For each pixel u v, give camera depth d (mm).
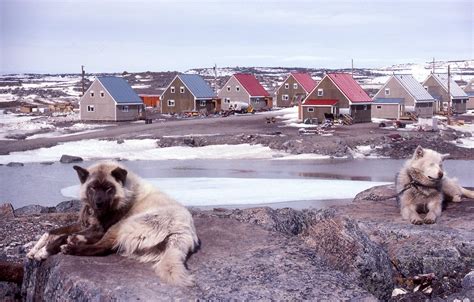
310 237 7273
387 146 53625
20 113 96125
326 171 40844
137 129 67000
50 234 6273
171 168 43031
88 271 5418
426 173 9641
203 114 87188
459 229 8953
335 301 5137
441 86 94312
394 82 83438
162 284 5156
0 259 9148
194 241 5926
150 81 190625
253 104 95875
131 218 5805
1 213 13164
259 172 40375
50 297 5562
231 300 4953
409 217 9719
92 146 54906
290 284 5414
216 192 29984
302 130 62344
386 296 7008
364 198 12633
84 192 5941
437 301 6883
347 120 70875
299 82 104875
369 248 6996
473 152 52406
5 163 46469
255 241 6750
